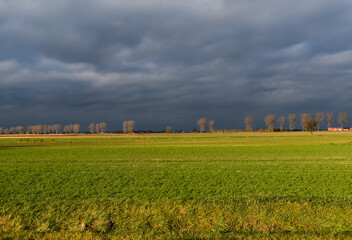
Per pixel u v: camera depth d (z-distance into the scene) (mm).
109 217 12523
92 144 68750
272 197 14797
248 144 61688
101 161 33219
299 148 49125
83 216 12625
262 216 12461
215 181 20531
